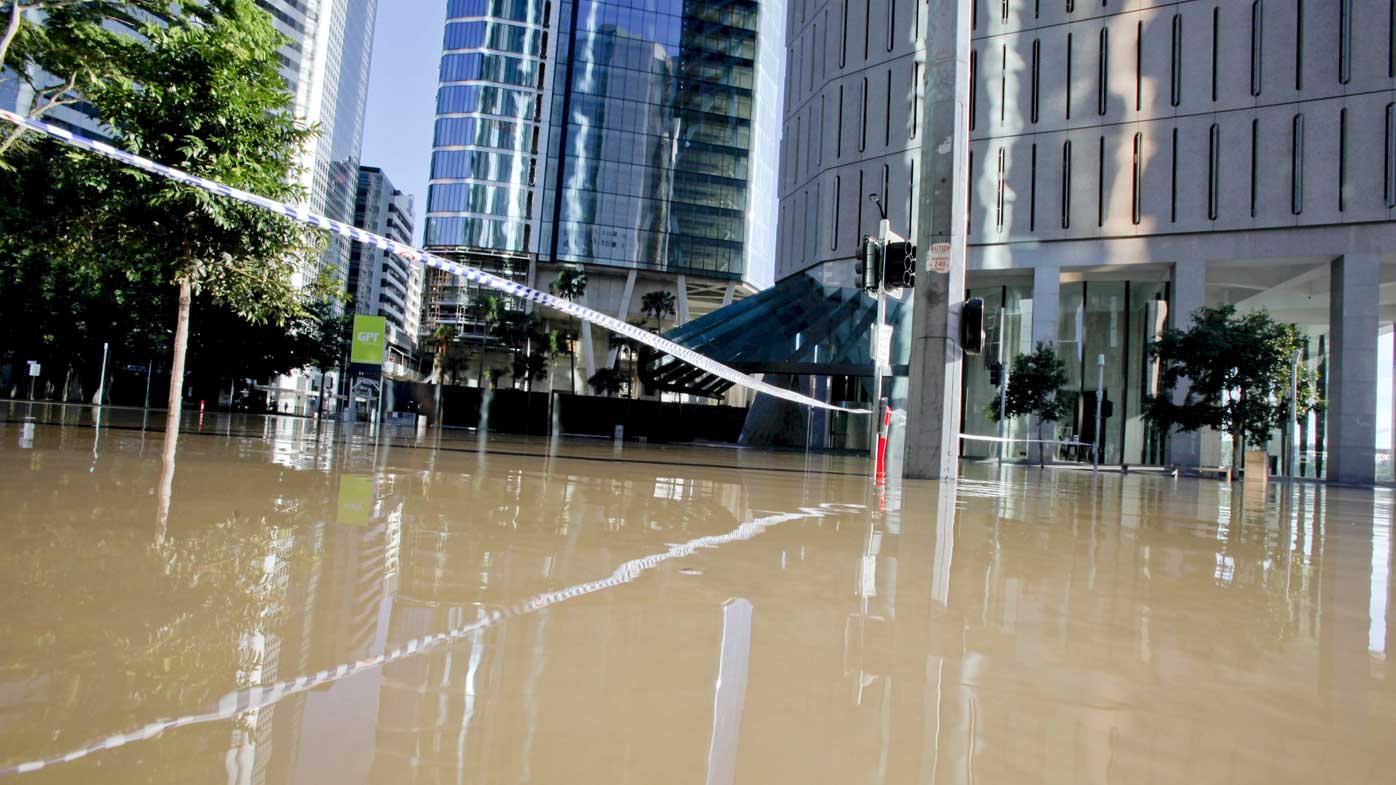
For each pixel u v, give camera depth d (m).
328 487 5.62
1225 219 35.22
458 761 1.23
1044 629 2.41
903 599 2.76
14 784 1.05
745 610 2.46
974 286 45.53
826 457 25.48
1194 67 36.31
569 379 104.12
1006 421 43.22
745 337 37.38
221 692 1.49
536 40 90.00
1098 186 38.00
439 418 42.09
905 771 1.30
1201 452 36.16
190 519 3.65
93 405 35.84
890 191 43.66
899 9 44.09
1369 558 4.80
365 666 1.69
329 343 57.81
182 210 10.33
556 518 4.65
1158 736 1.54
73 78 15.03
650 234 89.56
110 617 1.96
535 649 1.90
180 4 11.03
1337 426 32.78
